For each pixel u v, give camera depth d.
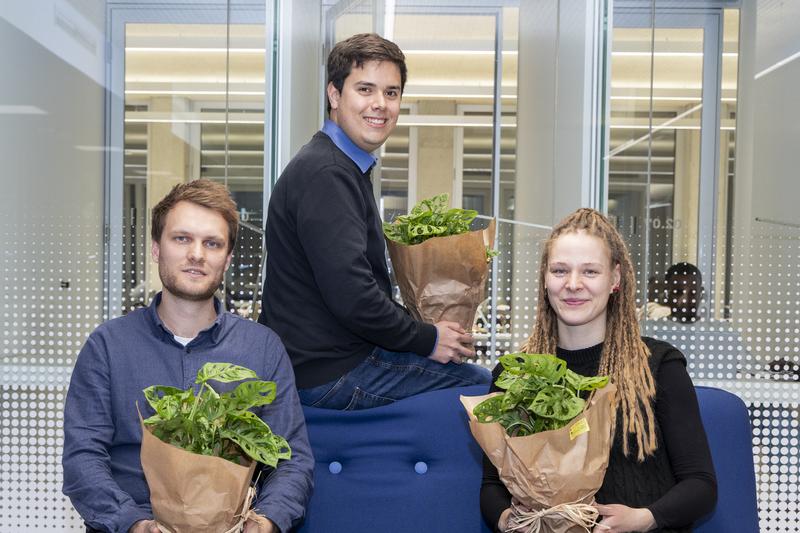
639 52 3.38
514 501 1.53
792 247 2.88
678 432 1.60
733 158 3.31
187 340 1.81
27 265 2.74
